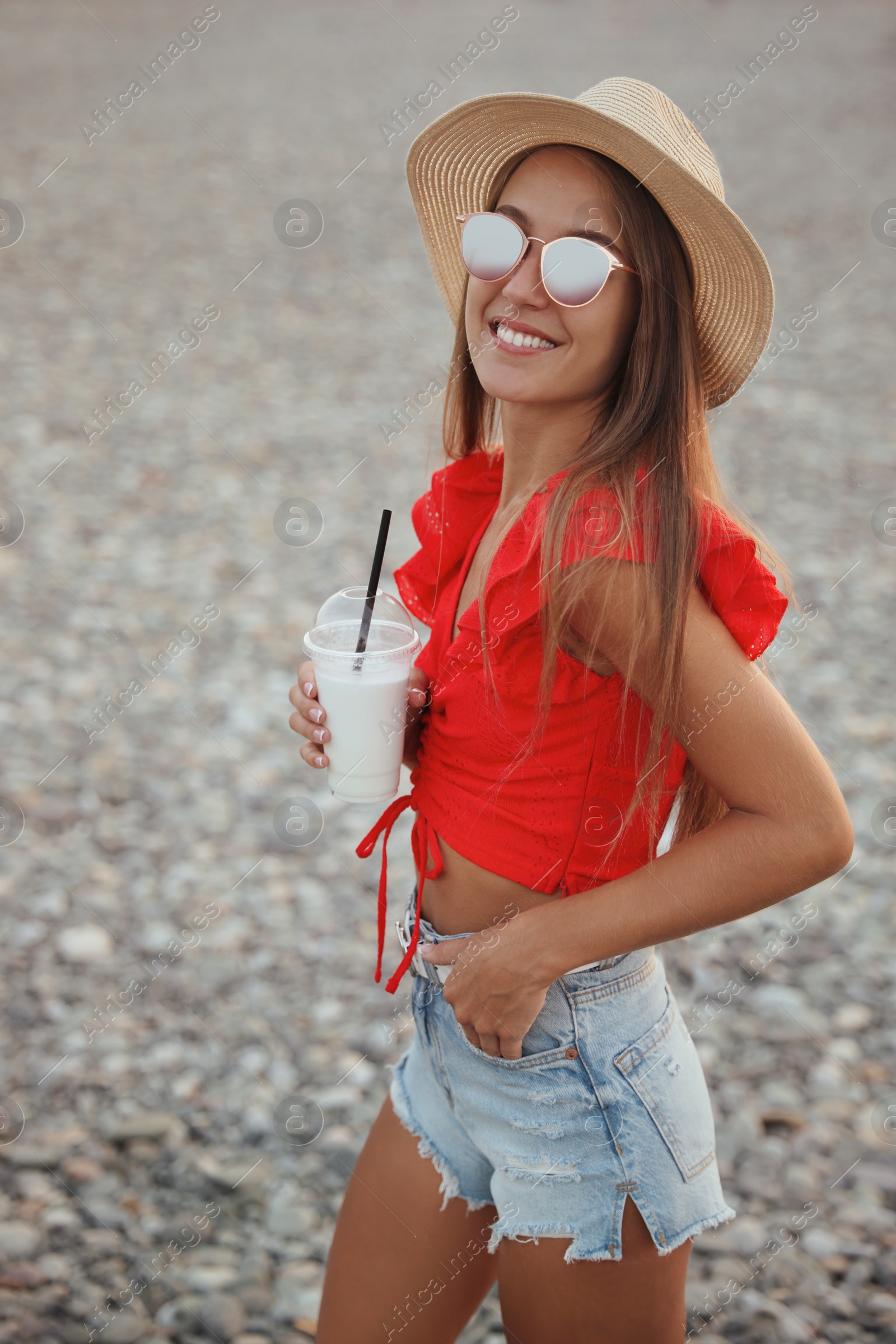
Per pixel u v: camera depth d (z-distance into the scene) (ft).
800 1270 8.94
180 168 48.44
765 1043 11.34
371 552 22.27
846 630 19.63
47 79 60.70
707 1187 5.38
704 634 4.57
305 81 63.26
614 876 5.17
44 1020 11.48
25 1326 8.28
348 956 12.52
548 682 4.76
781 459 26.45
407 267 39.27
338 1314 5.98
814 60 68.59
